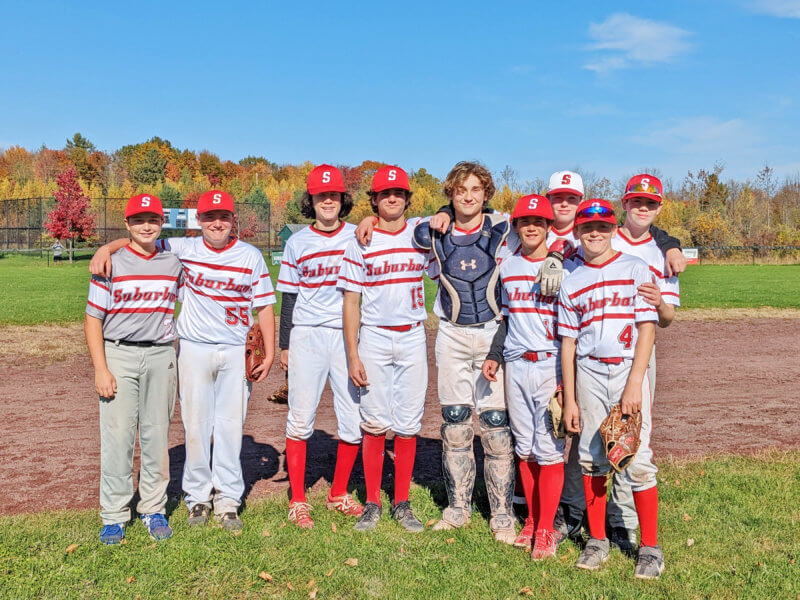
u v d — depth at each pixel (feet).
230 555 12.96
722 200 187.42
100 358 13.41
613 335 12.37
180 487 17.25
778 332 48.11
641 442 12.67
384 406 14.88
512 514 14.47
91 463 19.25
